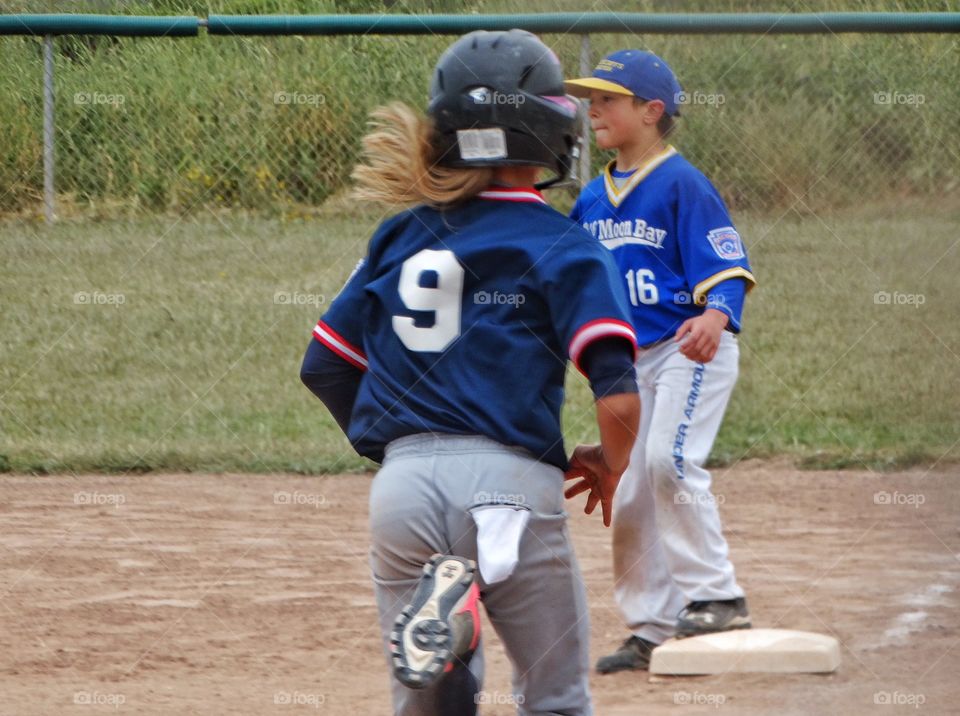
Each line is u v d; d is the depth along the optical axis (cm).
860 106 3284
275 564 1702
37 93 3784
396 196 897
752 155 3266
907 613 1445
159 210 3719
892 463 2167
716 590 1308
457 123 879
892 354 2534
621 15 2998
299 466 2203
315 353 938
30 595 1560
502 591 861
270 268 3238
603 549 1778
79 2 3884
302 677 1287
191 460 2219
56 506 1986
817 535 1788
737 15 2970
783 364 2523
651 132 1310
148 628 1443
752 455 2209
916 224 3089
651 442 1287
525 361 841
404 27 3105
